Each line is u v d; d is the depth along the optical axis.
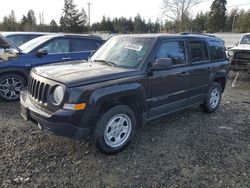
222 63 6.02
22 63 6.47
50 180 3.26
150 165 3.67
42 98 3.70
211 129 5.05
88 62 4.69
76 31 57.66
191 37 5.21
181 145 4.31
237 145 4.38
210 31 61.62
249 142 4.52
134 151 4.06
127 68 4.17
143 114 4.24
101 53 4.89
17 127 4.79
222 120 5.59
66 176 3.35
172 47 4.71
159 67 4.12
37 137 4.38
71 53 7.34
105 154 3.88
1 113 5.56
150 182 3.29
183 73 4.83
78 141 4.26
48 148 4.02
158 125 5.14
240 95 8.03
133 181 3.30
